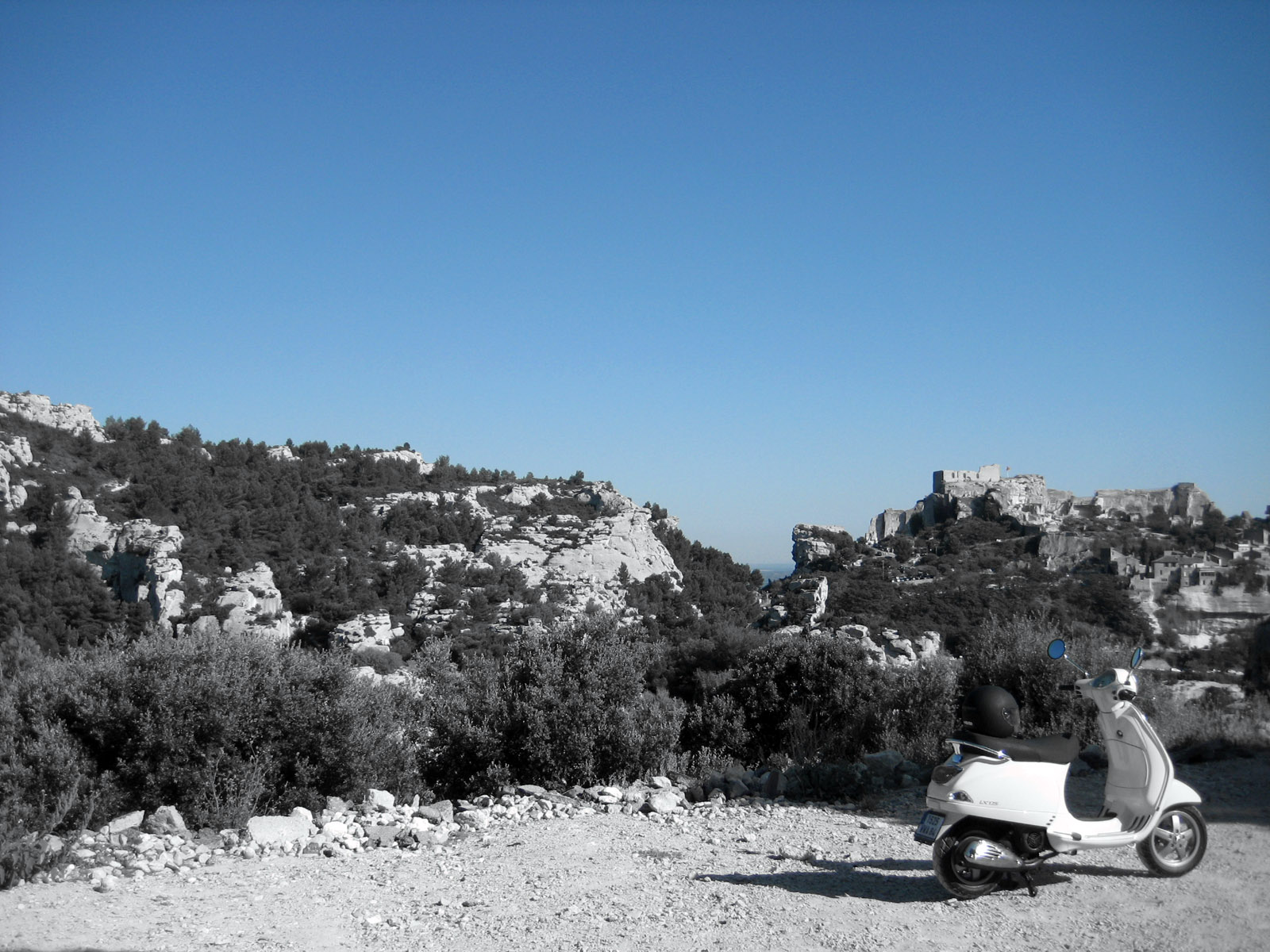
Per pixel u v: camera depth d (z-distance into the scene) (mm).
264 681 8500
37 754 7445
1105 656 11297
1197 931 4621
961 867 5332
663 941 4719
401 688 11086
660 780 9617
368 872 6402
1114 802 5762
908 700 11719
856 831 7391
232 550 66875
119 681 8156
